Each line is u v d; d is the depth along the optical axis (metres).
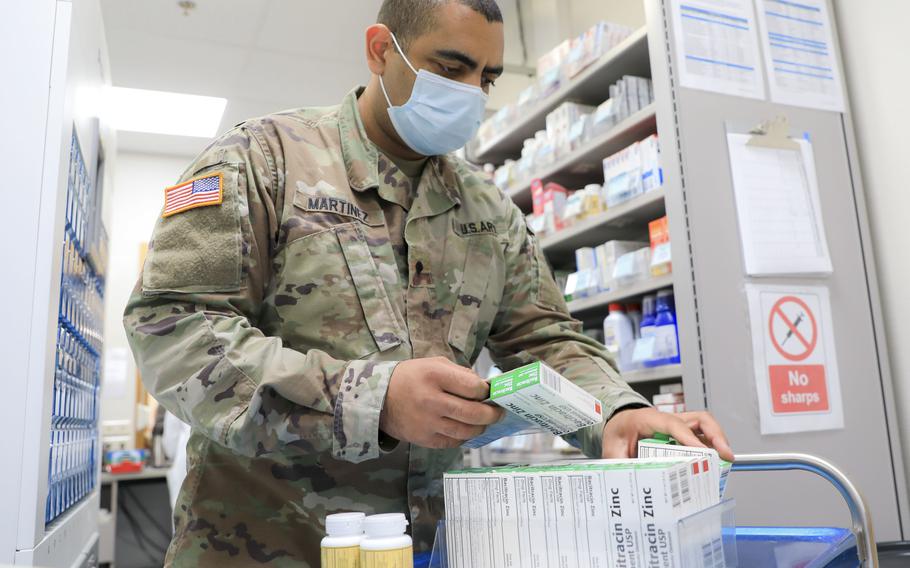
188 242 1.03
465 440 0.91
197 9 4.21
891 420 2.36
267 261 1.14
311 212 1.16
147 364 0.98
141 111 5.59
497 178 3.61
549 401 0.80
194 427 0.97
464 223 1.33
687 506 0.69
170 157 6.61
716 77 2.38
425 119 1.26
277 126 1.22
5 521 1.17
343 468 1.12
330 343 1.12
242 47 4.64
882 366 2.40
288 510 1.10
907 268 2.45
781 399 2.22
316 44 4.62
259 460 1.09
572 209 2.96
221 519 1.08
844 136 2.55
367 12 4.31
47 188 1.26
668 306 2.50
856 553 0.85
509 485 0.76
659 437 1.01
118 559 5.25
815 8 2.61
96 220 1.99
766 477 2.19
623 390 1.14
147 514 5.36
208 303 1.01
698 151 2.29
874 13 2.56
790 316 2.30
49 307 1.23
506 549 0.75
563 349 1.30
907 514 2.30
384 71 1.29
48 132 1.28
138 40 4.52
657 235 2.52
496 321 1.41
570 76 3.00
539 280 1.43
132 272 6.36
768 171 2.36
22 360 1.21
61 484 1.52
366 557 0.71
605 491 0.69
